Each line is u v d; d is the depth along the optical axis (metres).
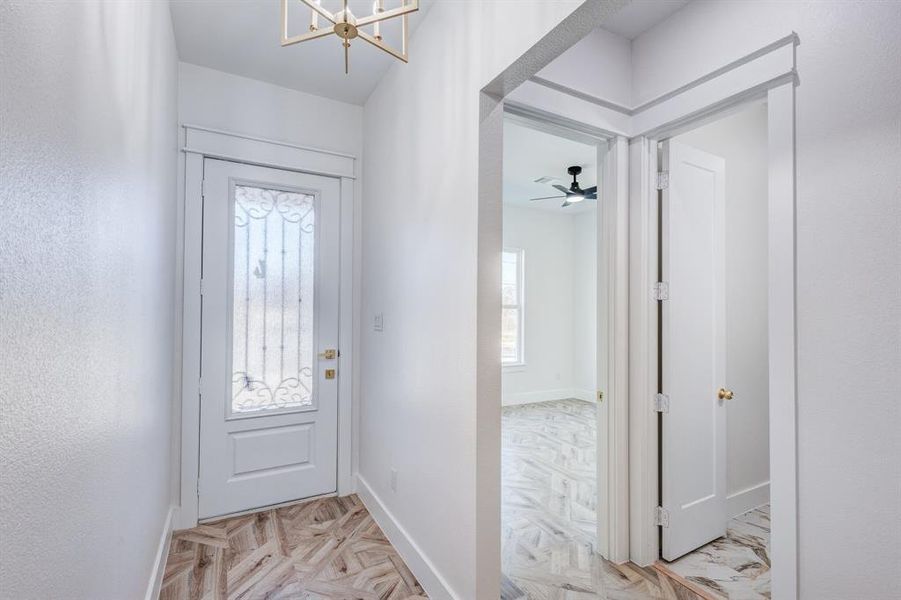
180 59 2.47
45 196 0.67
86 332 0.87
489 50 1.56
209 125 2.54
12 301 0.57
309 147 2.82
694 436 2.26
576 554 2.25
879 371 1.28
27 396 0.62
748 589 1.96
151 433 1.68
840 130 1.37
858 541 1.31
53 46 0.70
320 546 2.28
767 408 2.82
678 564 2.15
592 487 3.14
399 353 2.32
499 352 1.68
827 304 1.39
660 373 2.19
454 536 1.73
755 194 2.78
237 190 2.67
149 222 1.59
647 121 2.11
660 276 2.19
